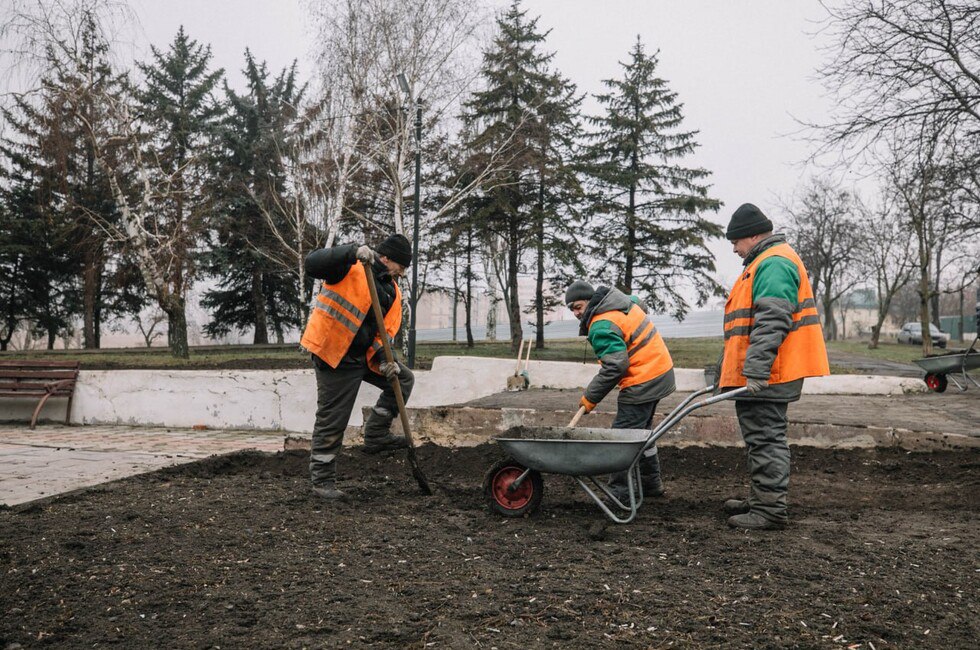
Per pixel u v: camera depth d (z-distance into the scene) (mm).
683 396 9086
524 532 4059
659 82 26062
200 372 10547
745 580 3182
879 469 5566
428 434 6855
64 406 10930
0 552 3607
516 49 24109
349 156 20766
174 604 2979
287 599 3027
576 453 4191
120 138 19812
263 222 29188
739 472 5758
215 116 31906
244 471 6148
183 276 24297
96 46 18406
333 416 4934
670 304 26375
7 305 31203
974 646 2537
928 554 3490
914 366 19578
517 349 25547
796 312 4035
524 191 25938
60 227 27766
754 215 4168
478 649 2553
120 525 4105
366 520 4277
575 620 2781
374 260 4941
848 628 2680
